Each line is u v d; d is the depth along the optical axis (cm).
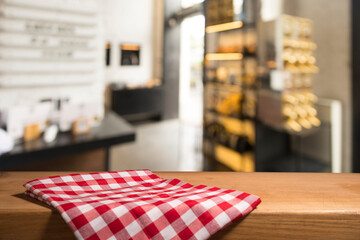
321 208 59
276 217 57
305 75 380
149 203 51
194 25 838
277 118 365
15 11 240
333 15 402
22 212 54
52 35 265
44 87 270
